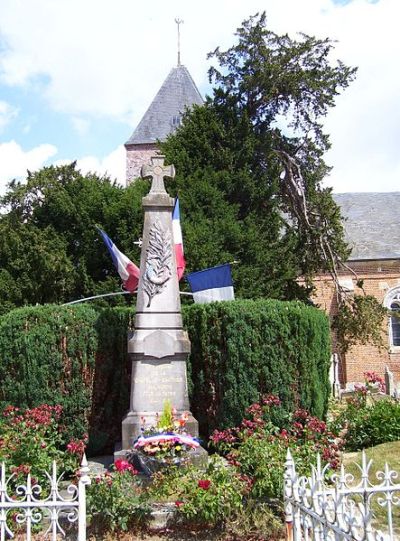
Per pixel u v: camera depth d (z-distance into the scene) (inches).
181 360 379.6
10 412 344.8
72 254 813.9
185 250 700.0
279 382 399.9
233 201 831.1
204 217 773.9
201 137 839.1
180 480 290.2
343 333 855.1
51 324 399.2
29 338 391.5
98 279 791.7
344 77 880.3
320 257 890.7
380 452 397.1
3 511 219.0
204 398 433.7
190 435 346.3
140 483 297.7
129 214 764.6
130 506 275.9
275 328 406.6
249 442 309.9
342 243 899.4
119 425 431.2
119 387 433.1
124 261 464.4
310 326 412.5
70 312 409.1
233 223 765.3
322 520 179.8
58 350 398.3
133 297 728.3
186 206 764.6
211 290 512.1
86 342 409.7
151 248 391.9
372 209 1268.5
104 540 268.5
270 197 839.1
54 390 393.1
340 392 761.6
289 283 842.2
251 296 730.8
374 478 346.3
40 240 800.3
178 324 384.8
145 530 276.1
